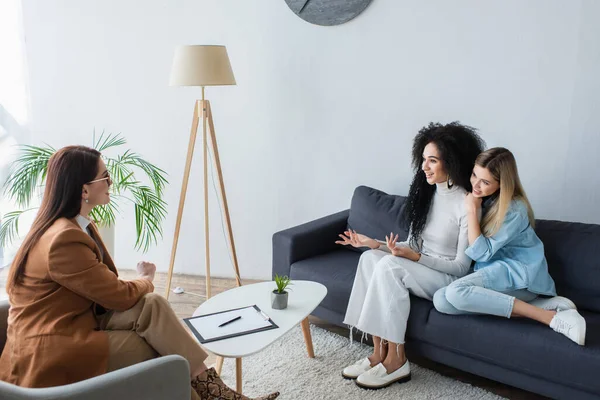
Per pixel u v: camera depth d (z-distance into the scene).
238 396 2.02
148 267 2.19
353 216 3.13
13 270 1.88
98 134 3.72
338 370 2.59
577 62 2.73
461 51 2.98
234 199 3.64
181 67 2.95
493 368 2.29
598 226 2.47
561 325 2.12
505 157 2.39
